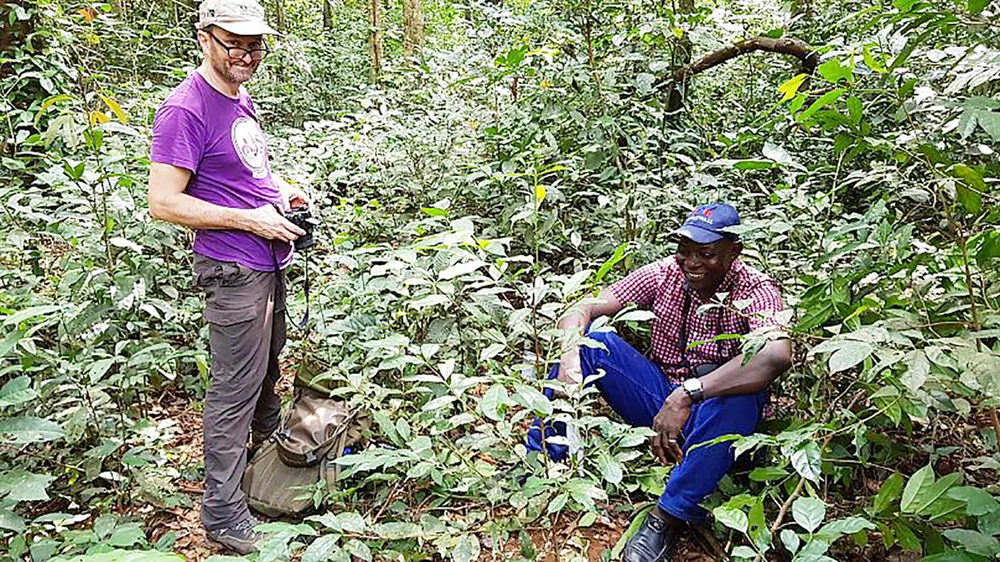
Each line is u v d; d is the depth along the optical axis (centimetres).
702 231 243
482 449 229
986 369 138
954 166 157
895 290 201
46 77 420
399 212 466
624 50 461
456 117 525
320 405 271
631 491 260
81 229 319
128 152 407
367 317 312
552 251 413
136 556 112
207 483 244
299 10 1187
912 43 167
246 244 243
